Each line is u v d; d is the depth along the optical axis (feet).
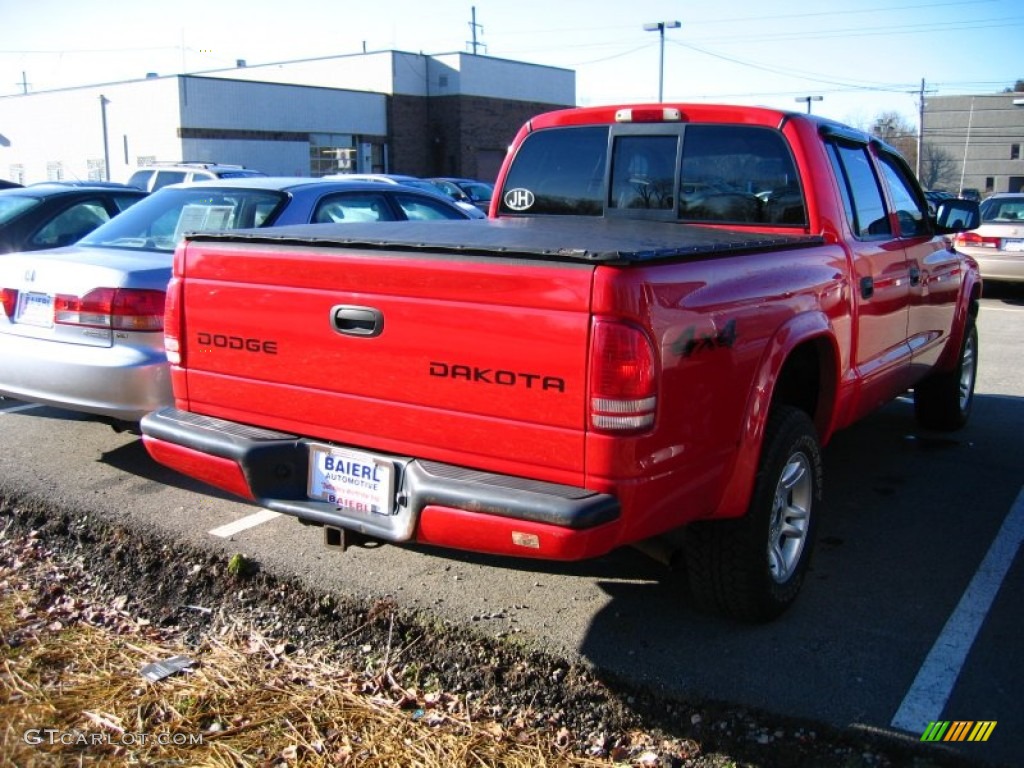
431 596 13.70
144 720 10.80
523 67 147.84
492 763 10.14
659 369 9.99
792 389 14.66
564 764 10.18
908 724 10.69
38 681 11.56
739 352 11.39
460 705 11.27
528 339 10.01
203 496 17.56
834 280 13.98
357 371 11.18
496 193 17.84
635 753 10.43
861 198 16.34
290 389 11.79
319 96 130.21
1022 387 27.78
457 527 10.30
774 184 15.02
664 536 12.86
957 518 17.12
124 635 12.86
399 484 11.00
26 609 13.47
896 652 12.30
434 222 15.16
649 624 13.00
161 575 14.62
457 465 10.70
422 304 10.61
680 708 11.19
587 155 16.81
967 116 231.30
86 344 17.20
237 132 122.83
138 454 19.90
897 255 16.90
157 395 17.02
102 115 126.00
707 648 12.35
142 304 16.99
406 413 10.91
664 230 13.98
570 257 9.77
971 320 22.49
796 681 11.57
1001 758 10.12
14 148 139.13
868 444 21.74
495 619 13.05
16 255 18.48
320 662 12.24
